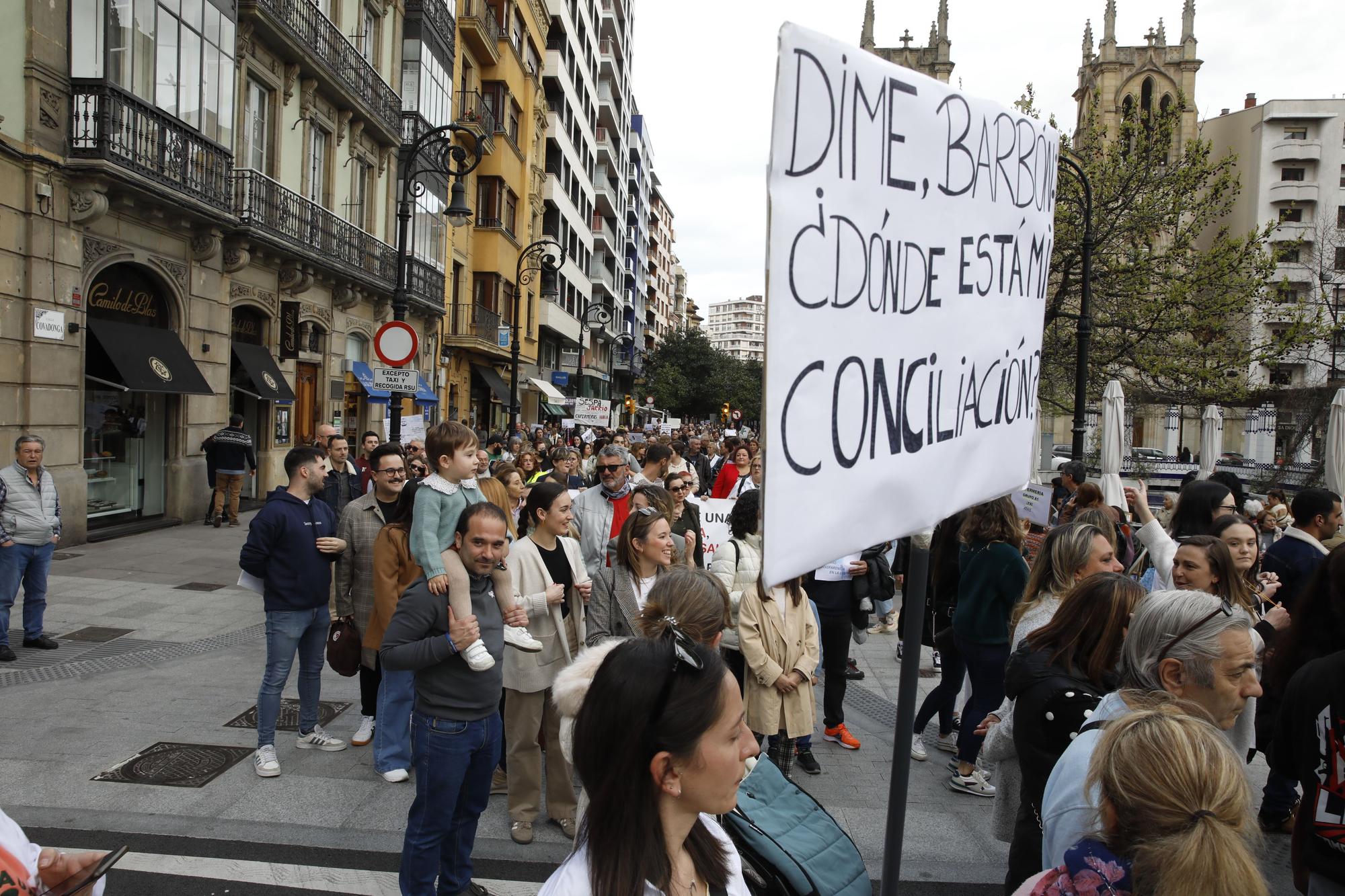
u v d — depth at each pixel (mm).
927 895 4012
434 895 3443
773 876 2453
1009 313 2297
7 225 10867
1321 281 38094
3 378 10898
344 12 19734
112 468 13484
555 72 39594
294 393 17766
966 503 2145
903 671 1966
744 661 5098
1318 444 23609
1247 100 64375
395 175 22750
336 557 5285
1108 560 3916
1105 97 51188
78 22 11648
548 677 4414
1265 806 4621
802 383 1613
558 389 44750
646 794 1505
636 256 78750
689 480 7562
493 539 3402
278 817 4551
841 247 1695
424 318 25375
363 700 5602
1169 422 32844
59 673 6805
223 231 14805
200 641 7914
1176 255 22047
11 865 1766
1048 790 2336
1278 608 4141
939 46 52062
